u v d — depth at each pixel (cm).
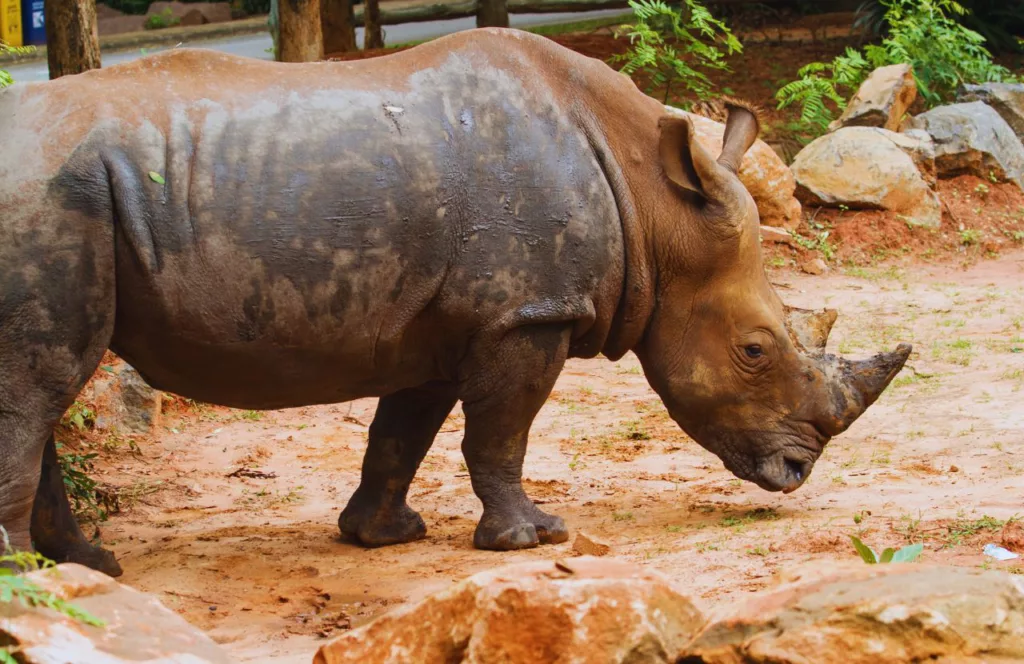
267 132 1017
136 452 1585
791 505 1235
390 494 1228
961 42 3350
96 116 977
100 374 1638
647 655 643
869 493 1249
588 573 681
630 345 1198
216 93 1026
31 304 944
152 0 5162
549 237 1098
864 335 2044
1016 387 1652
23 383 954
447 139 1070
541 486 1402
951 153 2942
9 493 958
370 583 1083
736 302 1184
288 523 1334
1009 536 1013
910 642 616
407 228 1046
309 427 1736
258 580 1108
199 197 988
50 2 1952
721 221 1162
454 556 1165
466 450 1169
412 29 4188
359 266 1033
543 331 1116
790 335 1216
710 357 1191
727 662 630
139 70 1026
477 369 1117
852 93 3450
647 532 1177
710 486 1368
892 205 2748
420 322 1089
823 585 650
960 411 1558
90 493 1355
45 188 948
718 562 1039
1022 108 3197
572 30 3859
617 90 1168
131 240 967
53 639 623
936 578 647
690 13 3825
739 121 1271
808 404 1202
